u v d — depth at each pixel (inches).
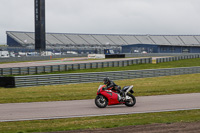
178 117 582.2
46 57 3666.3
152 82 1416.1
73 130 476.4
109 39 6756.9
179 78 1599.4
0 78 1259.2
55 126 522.3
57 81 1346.0
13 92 1080.8
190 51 5334.6
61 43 5915.4
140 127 486.9
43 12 3973.9
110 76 1485.0
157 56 4387.3
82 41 6314.0
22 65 2576.3
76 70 2000.5
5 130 494.0
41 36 3954.2
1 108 742.5
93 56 3769.7
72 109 714.2
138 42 6919.3
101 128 486.9
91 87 1230.9
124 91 737.0
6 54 3973.9
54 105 784.3
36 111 692.1
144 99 877.2
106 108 725.3
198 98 885.2
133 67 2217.0
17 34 5792.3
